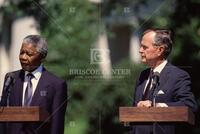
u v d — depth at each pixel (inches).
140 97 687.1
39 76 735.7
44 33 1175.6
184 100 666.8
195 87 1131.3
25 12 1199.6
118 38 1209.4
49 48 1154.0
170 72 684.7
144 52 693.9
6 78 726.5
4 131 709.9
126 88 1159.0
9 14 1211.9
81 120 1186.6
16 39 1222.9
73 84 1157.7
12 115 656.4
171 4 1170.0
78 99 1178.0
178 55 1146.0
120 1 1206.3
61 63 1152.2
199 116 1057.5
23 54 732.0
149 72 699.4
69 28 1176.8
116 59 1195.9
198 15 1162.0
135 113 625.9
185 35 1154.0
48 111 729.6
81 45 1166.3
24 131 702.5
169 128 649.6
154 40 690.2
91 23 1190.9
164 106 643.5
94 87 1168.8
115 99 1165.7
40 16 1188.5
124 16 1204.5
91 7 1194.0
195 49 1149.7
